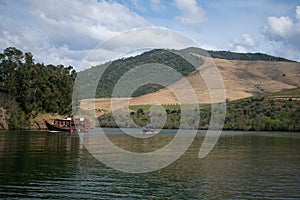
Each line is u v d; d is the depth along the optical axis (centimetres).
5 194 2100
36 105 10481
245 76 16900
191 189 2273
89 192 2178
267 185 2383
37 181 2450
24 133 8156
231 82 15100
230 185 2389
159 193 2175
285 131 8981
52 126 9312
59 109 10800
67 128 9019
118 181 2491
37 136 7069
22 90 10481
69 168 2984
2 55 10581
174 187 2328
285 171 2905
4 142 5494
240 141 6038
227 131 9100
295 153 4188
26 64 10894
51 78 10950
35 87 10550
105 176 2662
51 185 2339
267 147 4947
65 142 5619
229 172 2866
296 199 2050
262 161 3469
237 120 9494
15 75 10569
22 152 4097
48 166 3069
